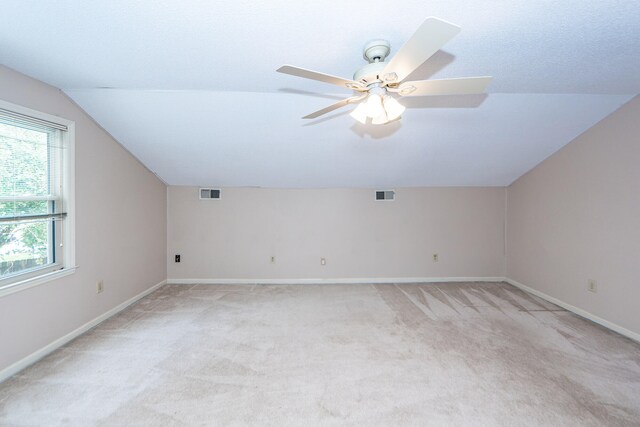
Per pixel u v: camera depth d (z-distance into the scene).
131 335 2.63
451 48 1.75
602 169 2.84
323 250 4.39
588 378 2.00
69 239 2.51
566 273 3.29
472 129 3.02
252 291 3.96
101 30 1.57
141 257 3.64
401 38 1.63
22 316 2.10
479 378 2.01
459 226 4.38
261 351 2.38
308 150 3.40
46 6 1.37
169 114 2.74
